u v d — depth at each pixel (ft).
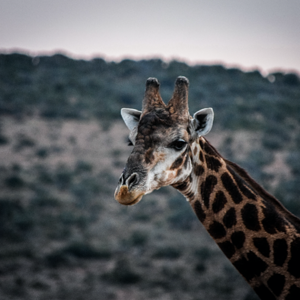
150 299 189.26
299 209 321.11
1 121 581.94
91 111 646.33
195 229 307.99
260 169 462.19
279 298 35.19
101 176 447.42
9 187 393.29
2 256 239.71
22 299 185.98
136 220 331.98
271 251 35.53
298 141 566.36
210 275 221.46
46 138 549.95
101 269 231.30
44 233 288.71
